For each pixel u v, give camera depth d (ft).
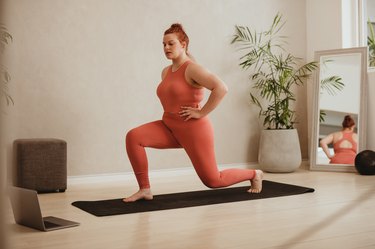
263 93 19.20
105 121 16.12
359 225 8.65
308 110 20.17
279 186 13.91
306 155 20.24
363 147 17.66
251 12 18.98
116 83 16.29
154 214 10.10
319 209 10.36
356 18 18.75
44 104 15.15
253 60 18.92
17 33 14.69
